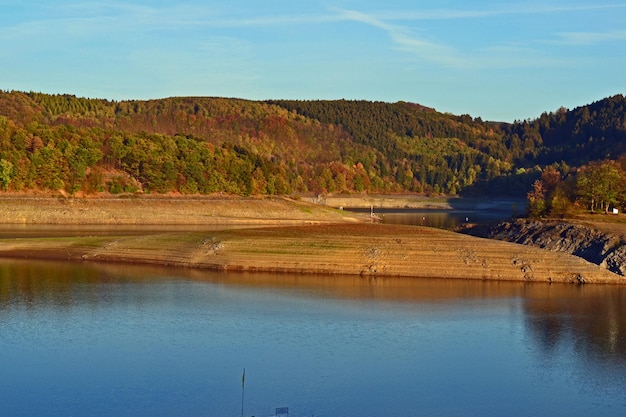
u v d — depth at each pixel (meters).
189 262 115.88
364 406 54.78
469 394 57.69
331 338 72.44
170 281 101.75
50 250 126.44
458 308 86.31
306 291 95.25
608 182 163.00
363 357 66.44
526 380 61.03
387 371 62.69
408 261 109.94
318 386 58.72
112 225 193.62
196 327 75.94
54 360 64.38
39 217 197.50
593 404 55.94
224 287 97.50
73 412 52.81
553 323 79.56
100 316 80.25
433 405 55.25
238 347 68.88
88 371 61.53
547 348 70.00
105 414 52.50
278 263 112.06
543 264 107.38
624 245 114.50
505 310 85.56
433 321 79.94
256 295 92.31
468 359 66.44
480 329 76.81
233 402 55.03
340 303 88.25
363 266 109.75
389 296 92.50
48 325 76.06
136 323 77.38
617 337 74.19
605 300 91.62
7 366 62.62
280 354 66.88
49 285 97.69
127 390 57.25
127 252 122.81
